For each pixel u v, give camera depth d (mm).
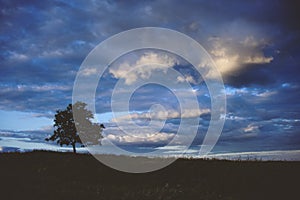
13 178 23203
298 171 26562
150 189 22734
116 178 26500
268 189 23828
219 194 22859
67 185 22469
